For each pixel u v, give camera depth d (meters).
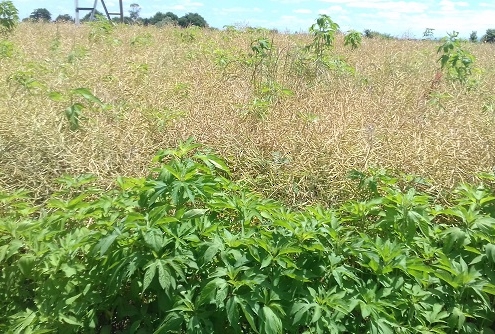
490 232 3.20
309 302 2.73
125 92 5.89
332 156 4.42
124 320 3.05
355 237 3.13
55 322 2.83
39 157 4.30
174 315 2.65
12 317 2.94
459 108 5.84
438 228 3.41
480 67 9.09
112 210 3.31
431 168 4.37
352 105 5.68
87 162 4.32
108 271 2.88
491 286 2.92
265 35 11.12
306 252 2.97
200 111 5.31
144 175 4.30
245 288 2.77
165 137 4.84
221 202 3.14
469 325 2.96
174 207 3.19
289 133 4.83
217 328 2.73
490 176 3.79
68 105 5.29
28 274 2.98
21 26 12.53
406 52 10.23
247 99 5.75
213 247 2.76
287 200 4.15
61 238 3.21
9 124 4.71
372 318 2.71
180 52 8.59
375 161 4.38
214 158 3.44
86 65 7.08
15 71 6.36
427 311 2.91
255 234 3.05
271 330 2.55
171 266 2.76
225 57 7.79
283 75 7.00
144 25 15.30
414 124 5.17
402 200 3.31
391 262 2.95
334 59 7.95
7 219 3.38
